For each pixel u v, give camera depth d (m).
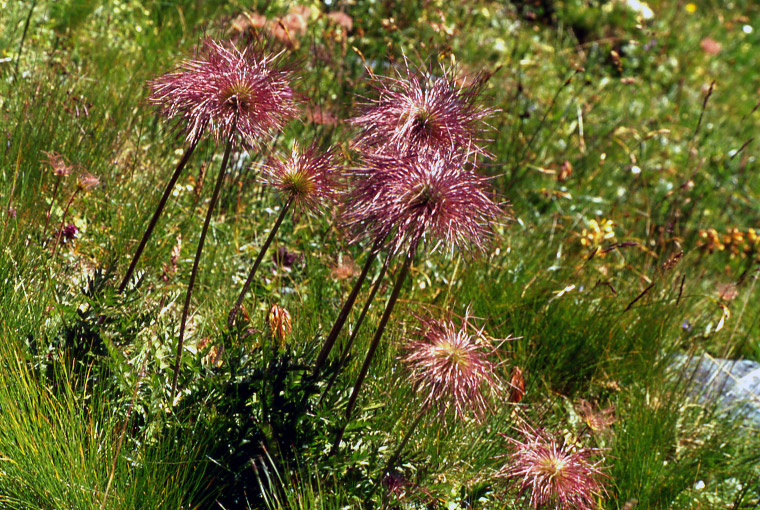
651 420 3.19
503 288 3.71
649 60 8.79
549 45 8.23
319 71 4.60
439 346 2.09
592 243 4.45
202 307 3.19
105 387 2.37
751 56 10.46
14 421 2.19
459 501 2.46
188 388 2.34
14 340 2.39
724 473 3.23
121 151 3.90
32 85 3.93
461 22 6.62
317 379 2.27
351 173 2.05
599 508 2.61
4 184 3.26
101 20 5.20
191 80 2.10
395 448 2.47
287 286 3.62
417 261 3.74
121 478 2.17
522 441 2.75
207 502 2.28
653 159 6.46
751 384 3.91
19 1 4.80
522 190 5.01
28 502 2.14
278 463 2.27
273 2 5.82
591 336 3.60
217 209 3.89
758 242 5.27
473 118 2.10
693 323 4.36
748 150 7.20
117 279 3.01
